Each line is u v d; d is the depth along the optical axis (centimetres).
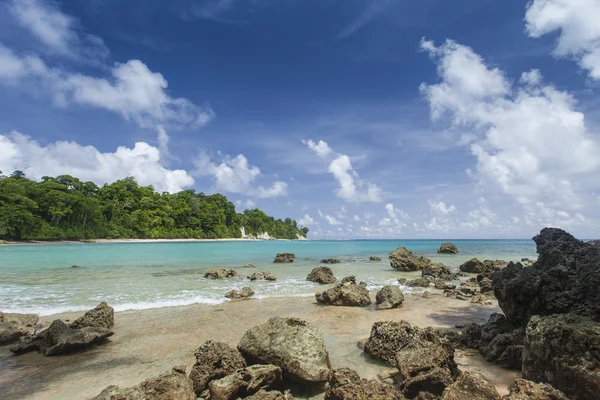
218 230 16062
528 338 745
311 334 859
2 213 8144
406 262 3253
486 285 2083
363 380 707
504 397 613
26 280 2364
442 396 636
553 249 1151
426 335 883
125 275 2675
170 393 669
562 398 584
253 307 1595
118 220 11825
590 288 902
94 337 1046
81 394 752
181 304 1650
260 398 664
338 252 6444
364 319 1388
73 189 11325
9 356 989
